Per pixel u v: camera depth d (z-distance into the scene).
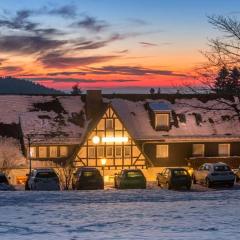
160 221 15.02
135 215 16.53
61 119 49.12
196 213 16.89
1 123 48.53
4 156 45.31
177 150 49.12
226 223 14.37
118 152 47.12
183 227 13.70
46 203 20.88
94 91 50.09
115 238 11.90
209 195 24.72
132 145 47.31
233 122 51.22
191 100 53.25
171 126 49.97
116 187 38.00
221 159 48.72
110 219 15.54
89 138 46.66
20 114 49.44
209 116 51.50
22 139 46.88
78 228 13.70
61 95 52.16
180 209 18.12
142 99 52.94
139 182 36.19
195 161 48.06
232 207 18.70
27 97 51.47
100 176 35.50
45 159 45.97
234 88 27.98
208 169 39.12
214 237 11.91
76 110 50.34
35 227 13.89
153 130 49.34
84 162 46.56
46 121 48.66
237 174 43.16
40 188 34.19
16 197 23.75
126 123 49.69
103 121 46.88
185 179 36.91
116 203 20.72
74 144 46.66
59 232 12.96
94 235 12.38
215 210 17.72
